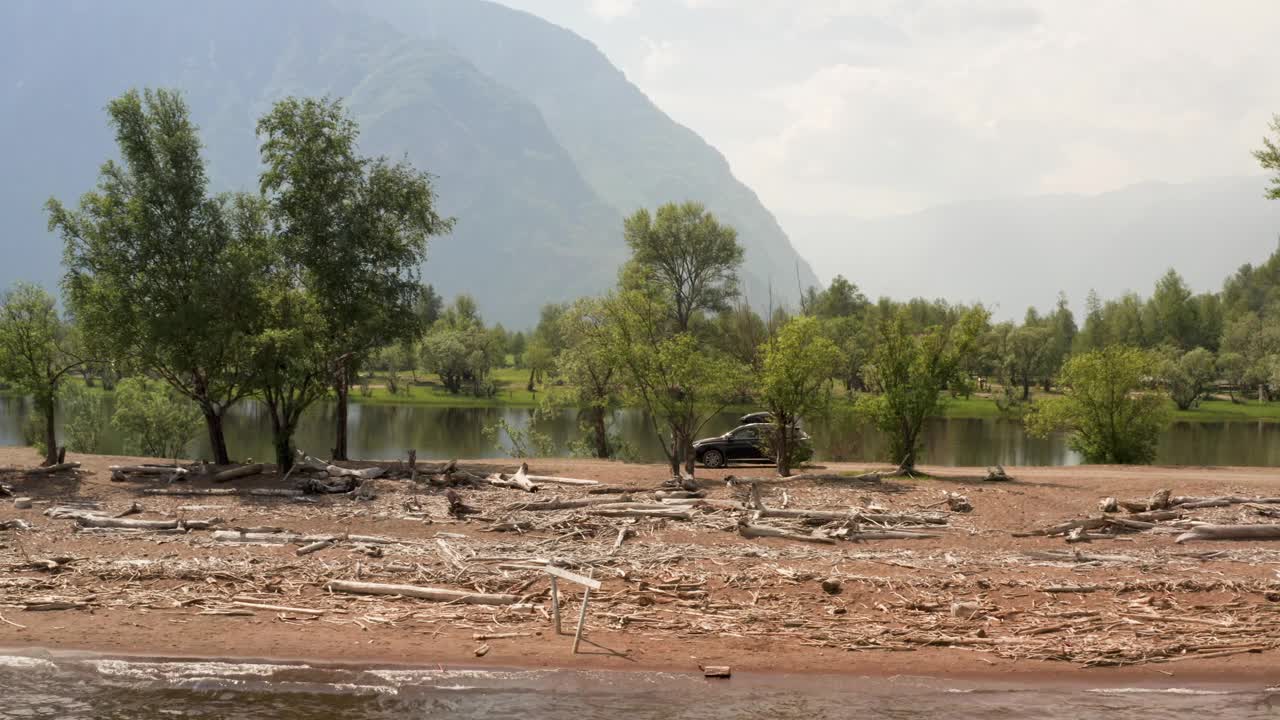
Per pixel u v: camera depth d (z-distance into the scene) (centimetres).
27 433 4484
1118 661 1386
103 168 2881
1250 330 10525
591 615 1545
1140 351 3809
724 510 2273
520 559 1831
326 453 5003
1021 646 1438
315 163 3073
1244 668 1369
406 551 1897
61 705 1204
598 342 2956
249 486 2608
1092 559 1864
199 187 2956
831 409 2962
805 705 1234
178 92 2934
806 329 2911
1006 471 3181
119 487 2556
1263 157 2911
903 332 2908
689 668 1354
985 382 10425
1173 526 2133
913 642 1455
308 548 1892
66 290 2802
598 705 1227
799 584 1702
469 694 1257
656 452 5238
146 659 1355
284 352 2723
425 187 3256
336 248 3039
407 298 3281
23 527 2044
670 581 1697
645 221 7450
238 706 1209
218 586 1661
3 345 2639
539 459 3475
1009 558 1873
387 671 1324
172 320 2719
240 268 2817
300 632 1462
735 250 7400
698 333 6969
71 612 1529
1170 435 6762
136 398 4425
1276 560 1867
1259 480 2802
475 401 9756
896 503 2359
